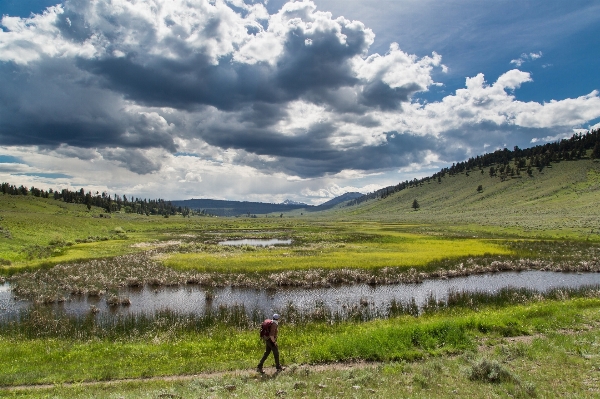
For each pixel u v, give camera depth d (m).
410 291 38.84
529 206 178.88
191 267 50.34
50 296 36.59
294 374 15.59
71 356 19.58
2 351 20.48
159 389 13.86
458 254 60.03
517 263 52.34
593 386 12.73
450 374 14.55
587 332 20.19
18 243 69.56
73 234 93.06
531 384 12.58
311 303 34.34
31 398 13.17
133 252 68.50
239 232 128.12
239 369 16.78
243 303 34.66
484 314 25.42
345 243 81.25
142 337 23.81
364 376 14.28
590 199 157.25
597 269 49.09
